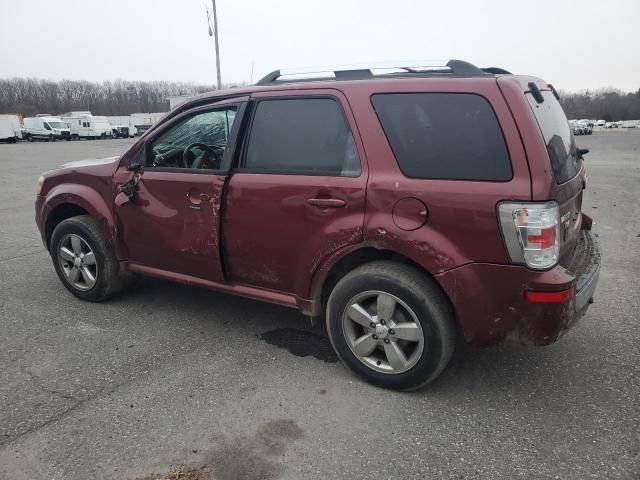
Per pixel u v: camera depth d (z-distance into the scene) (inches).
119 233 160.2
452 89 108.0
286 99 127.9
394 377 117.3
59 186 174.9
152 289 187.2
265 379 125.5
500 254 101.3
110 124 2130.9
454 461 96.5
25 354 138.2
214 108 140.6
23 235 279.3
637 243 251.1
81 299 177.0
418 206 107.1
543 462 95.8
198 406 114.2
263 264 132.0
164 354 138.3
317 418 109.9
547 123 112.0
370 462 96.6
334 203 116.0
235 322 159.2
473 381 123.6
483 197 101.4
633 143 1272.1
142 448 100.5
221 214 134.6
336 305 121.6
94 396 118.1
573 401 115.0
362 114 115.6
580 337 146.1
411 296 110.2
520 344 105.2
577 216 126.3
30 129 1754.4
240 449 100.2
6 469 95.0
